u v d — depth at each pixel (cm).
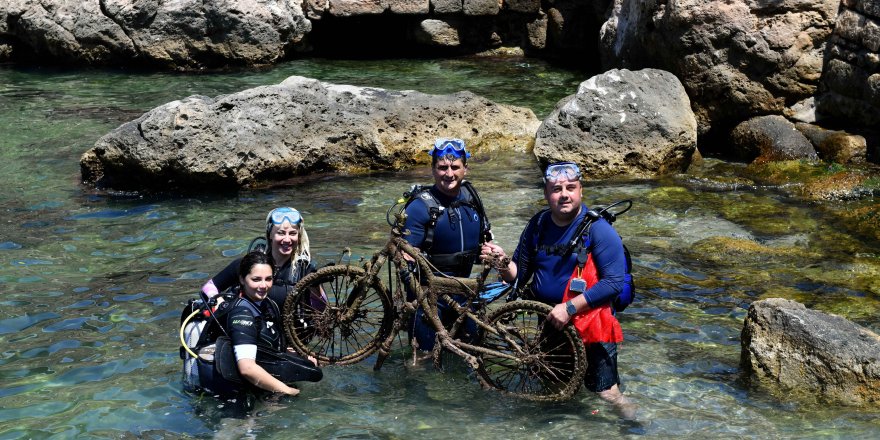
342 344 633
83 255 803
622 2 1458
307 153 1084
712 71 1179
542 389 570
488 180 1061
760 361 593
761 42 1141
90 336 639
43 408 538
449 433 520
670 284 753
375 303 716
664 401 557
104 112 1379
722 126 1215
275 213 579
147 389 559
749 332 609
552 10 1867
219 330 557
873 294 733
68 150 1159
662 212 948
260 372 536
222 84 1606
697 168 1130
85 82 1623
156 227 880
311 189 1030
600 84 1127
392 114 1148
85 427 516
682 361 613
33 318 669
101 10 1741
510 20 1934
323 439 510
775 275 775
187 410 536
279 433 516
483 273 566
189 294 714
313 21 1886
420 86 1599
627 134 1093
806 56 1139
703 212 949
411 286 578
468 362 566
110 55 1762
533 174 1089
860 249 838
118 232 865
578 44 1850
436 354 580
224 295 555
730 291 739
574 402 555
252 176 1035
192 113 1004
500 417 539
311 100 1101
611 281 538
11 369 590
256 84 1605
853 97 1099
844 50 1103
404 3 1867
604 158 1088
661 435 517
